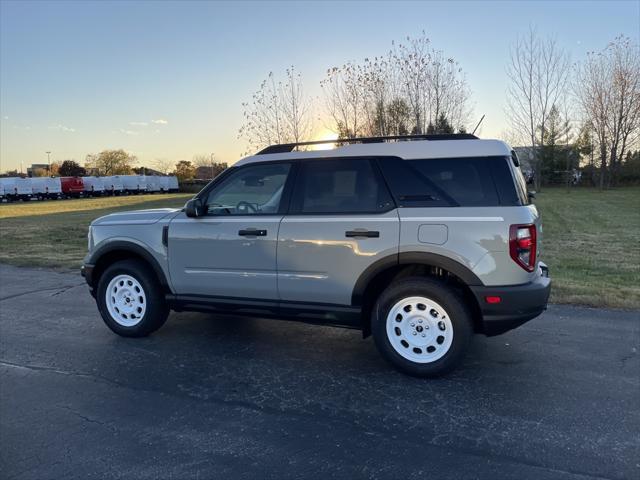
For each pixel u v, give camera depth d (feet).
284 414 11.67
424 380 13.52
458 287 13.62
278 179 15.02
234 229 15.17
